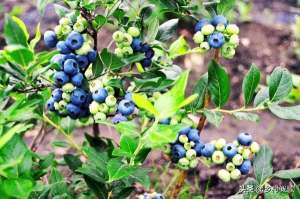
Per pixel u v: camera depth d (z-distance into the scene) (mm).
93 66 692
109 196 718
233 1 726
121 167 610
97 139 836
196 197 671
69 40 655
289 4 1944
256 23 1722
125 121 647
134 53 715
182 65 1514
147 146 609
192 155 700
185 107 706
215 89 701
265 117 1348
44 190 674
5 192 564
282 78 706
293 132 1279
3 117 595
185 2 725
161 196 709
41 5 660
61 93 690
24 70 617
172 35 765
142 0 734
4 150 580
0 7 1708
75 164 806
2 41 1489
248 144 700
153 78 709
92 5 660
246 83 712
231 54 723
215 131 1281
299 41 1648
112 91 693
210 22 715
